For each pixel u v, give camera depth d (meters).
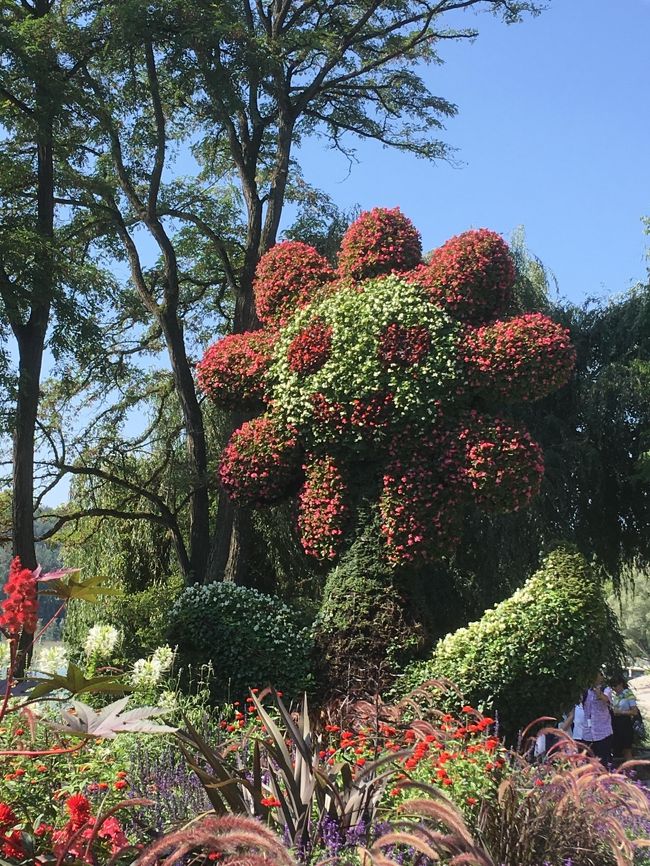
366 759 4.76
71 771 4.26
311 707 8.81
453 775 4.44
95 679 2.47
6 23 13.71
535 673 8.31
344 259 10.60
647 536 14.28
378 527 9.42
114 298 15.80
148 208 16.52
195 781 4.02
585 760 4.21
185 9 14.45
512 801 3.59
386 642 9.02
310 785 3.46
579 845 3.54
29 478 13.63
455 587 12.38
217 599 9.22
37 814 3.62
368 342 9.52
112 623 10.20
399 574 9.31
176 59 15.64
